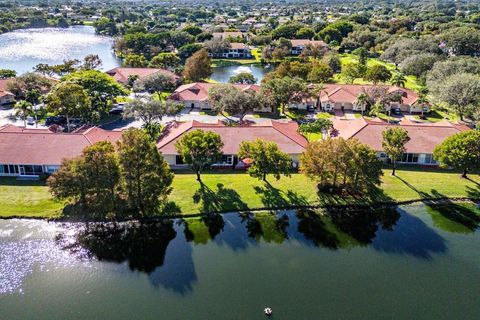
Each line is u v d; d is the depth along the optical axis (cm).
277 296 4297
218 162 7150
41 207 5775
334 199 6294
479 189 6625
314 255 5034
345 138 7894
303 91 10369
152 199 5659
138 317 3984
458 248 5238
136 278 4550
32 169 6662
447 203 6288
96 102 9394
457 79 9838
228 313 4050
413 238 5447
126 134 5494
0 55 18812
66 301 4194
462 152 6319
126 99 11531
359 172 6050
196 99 10969
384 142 6944
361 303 4234
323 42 19925
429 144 7506
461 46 17062
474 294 4412
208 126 7719
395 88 11281
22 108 8862
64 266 4722
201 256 4959
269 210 6006
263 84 10662
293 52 19662
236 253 5038
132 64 14625
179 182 6588
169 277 4572
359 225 5725
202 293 4325
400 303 4250
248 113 10569
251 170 6191
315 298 4284
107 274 4612
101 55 19712
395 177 6969
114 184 5431
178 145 6544
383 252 5125
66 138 7075
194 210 5891
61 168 5444
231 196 6253
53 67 13675
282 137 7581
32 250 4975
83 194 5450
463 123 9681
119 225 5547
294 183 6712
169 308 4106
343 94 11225
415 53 14962
